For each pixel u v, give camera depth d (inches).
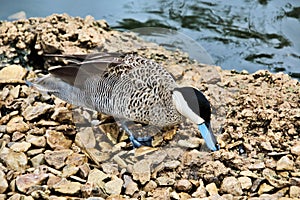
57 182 246.4
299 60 384.5
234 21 423.2
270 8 437.1
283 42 401.7
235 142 278.4
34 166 260.1
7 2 444.5
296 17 425.4
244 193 246.5
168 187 251.0
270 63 381.1
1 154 262.1
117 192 245.9
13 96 309.4
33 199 236.5
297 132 281.9
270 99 305.6
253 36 407.2
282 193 244.4
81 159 263.3
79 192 242.4
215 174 253.4
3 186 243.0
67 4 450.6
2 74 326.0
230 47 396.8
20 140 275.9
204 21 423.5
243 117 290.7
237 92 319.6
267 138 277.4
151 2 449.1
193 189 252.5
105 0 455.2
